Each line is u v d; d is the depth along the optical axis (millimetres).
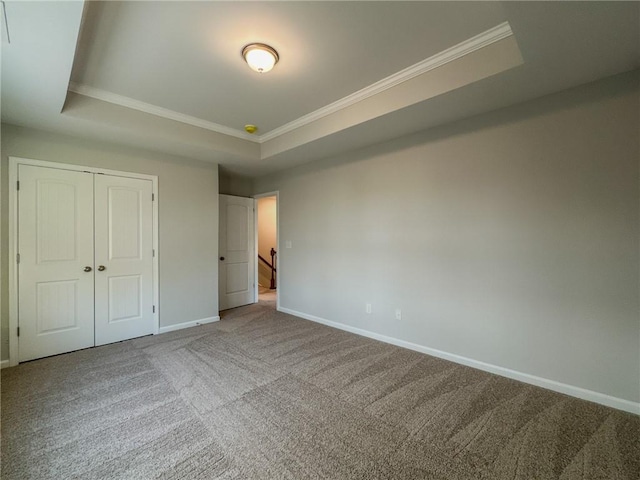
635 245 2033
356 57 2266
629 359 2062
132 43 2066
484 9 1784
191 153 3832
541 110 2377
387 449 1712
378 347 3293
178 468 1562
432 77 2367
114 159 3414
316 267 4324
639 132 2006
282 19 1857
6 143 2797
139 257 3607
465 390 2357
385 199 3455
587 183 2193
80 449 1698
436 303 3027
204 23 1883
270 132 3795
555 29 1609
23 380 2506
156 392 2318
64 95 2318
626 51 1804
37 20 1550
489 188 2658
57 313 3061
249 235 5457
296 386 2420
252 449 1705
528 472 1551
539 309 2414
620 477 1518
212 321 4297
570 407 2117
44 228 2992
